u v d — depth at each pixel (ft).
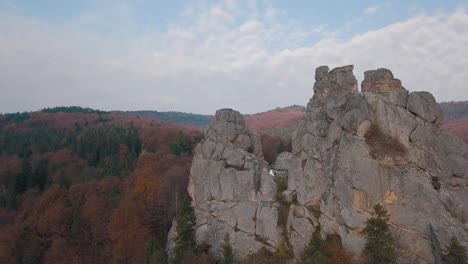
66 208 260.01
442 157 135.33
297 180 168.45
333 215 141.69
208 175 195.83
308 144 166.61
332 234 140.77
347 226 133.80
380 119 138.21
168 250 196.54
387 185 127.24
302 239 150.30
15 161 389.39
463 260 103.40
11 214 282.77
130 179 317.01
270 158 351.67
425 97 142.20
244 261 162.50
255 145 215.51
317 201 155.33
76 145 433.89
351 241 131.44
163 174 299.79
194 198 201.16
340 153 143.64
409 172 127.65
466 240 110.63
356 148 136.67
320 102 174.40
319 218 149.59
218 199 188.03
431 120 140.15
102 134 472.85
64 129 602.44
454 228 113.60
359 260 126.52
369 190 129.59
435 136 138.21
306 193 158.10
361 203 131.44
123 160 370.32
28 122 638.53
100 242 232.94
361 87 161.38
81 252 226.38
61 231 242.37
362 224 129.70
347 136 141.90
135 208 243.40
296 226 154.81
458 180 133.59
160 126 627.87
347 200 135.44
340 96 158.30
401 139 134.21
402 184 125.29
